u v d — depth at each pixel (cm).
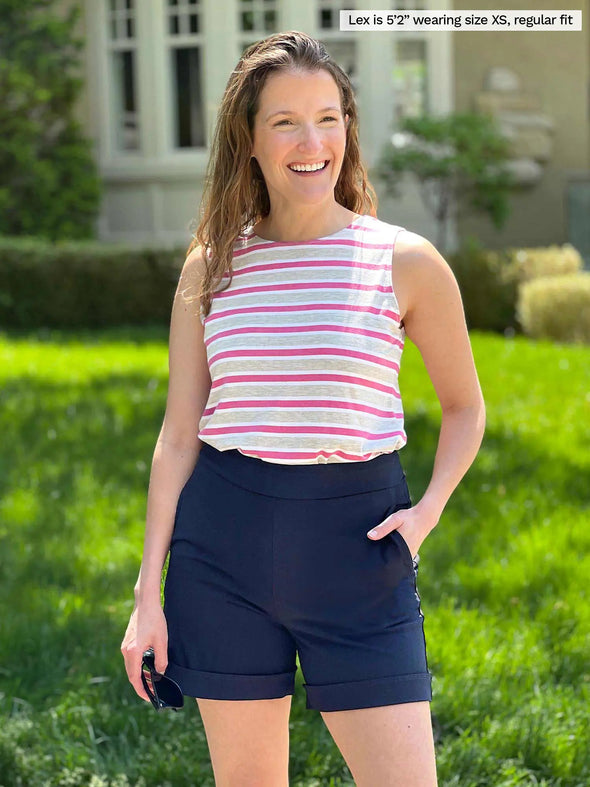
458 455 209
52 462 606
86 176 1334
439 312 207
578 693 334
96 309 1217
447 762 290
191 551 205
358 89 1366
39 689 341
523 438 636
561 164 1385
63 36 1301
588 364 833
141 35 1384
